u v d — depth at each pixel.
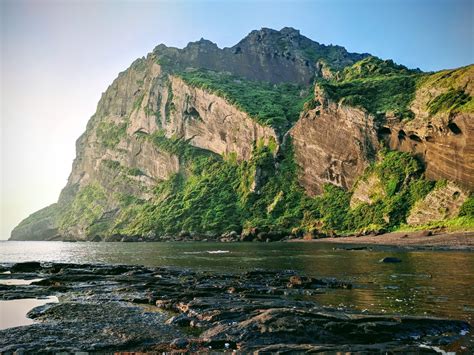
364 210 101.81
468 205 80.19
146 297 24.06
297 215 117.31
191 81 183.38
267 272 34.91
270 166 134.75
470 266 38.59
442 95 94.81
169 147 179.75
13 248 120.69
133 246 107.88
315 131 124.81
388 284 28.53
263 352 13.73
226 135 160.38
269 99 168.00
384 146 107.38
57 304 22.34
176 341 15.10
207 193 145.62
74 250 98.38
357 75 142.88
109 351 14.34
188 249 82.38
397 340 15.02
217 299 22.25
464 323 16.88
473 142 83.62
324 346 14.22
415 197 93.06
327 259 50.09
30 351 14.31
